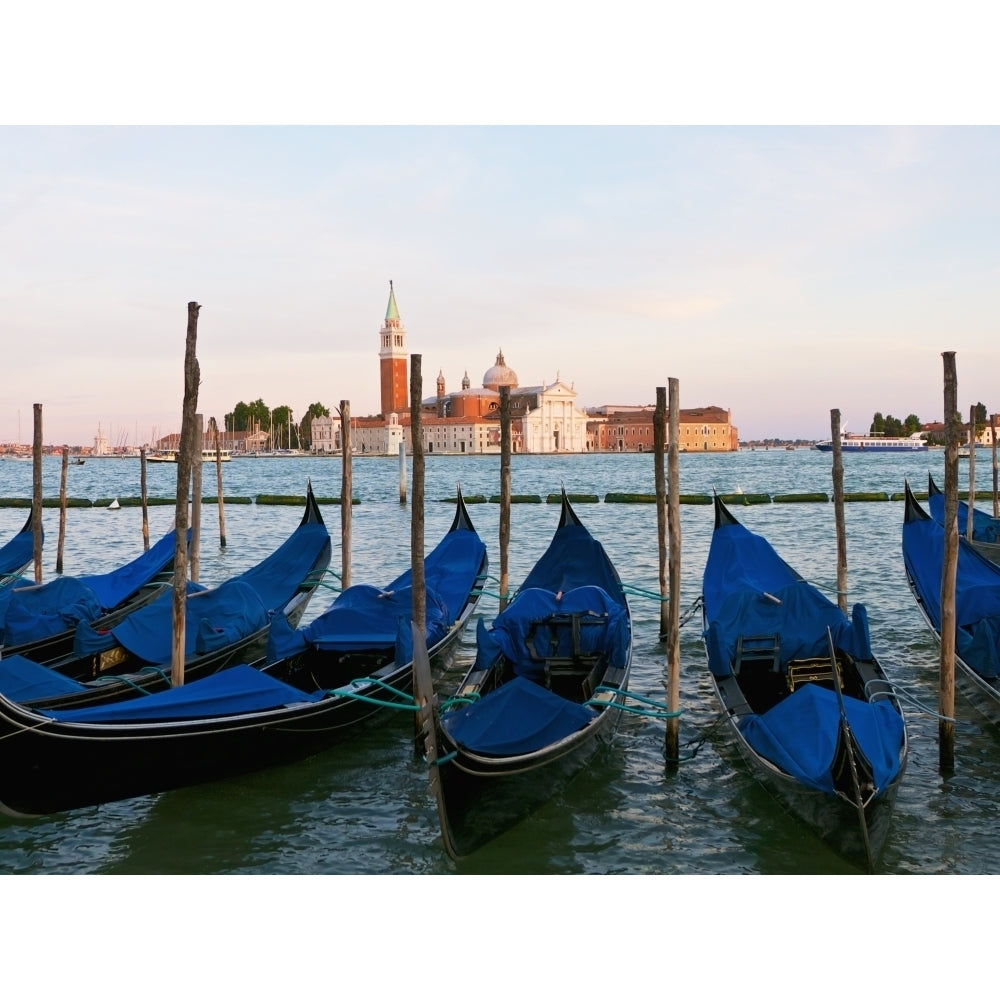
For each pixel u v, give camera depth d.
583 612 13.90
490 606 21.70
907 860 9.27
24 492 78.31
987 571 16.44
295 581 19.61
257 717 10.92
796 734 10.13
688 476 96.88
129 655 14.57
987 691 12.56
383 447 182.50
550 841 9.88
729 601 13.43
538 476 102.12
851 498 53.88
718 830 10.07
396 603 14.42
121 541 37.00
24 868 9.35
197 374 13.01
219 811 10.62
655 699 14.43
